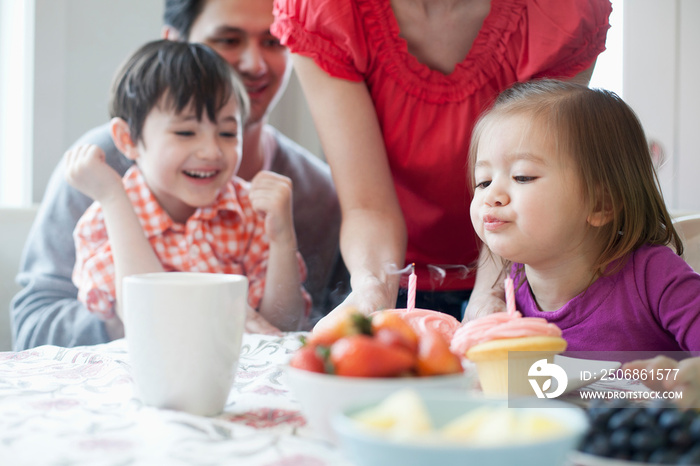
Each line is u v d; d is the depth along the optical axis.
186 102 1.67
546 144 0.85
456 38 1.25
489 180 0.90
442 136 1.25
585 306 0.90
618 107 0.92
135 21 1.92
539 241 0.86
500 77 1.25
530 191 0.85
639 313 0.87
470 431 0.39
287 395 0.65
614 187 0.87
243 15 1.78
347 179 1.16
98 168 1.68
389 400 0.42
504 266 1.04
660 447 0.43
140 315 0.56
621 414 0.46
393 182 1.32
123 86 1.73
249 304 1.79
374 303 0.84
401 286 1.38
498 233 0.88
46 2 1.90
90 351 0.83
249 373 0.75
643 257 0.88
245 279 0.60
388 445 0.36
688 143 2.12
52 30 1.90
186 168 1.71
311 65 1.18
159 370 0.56
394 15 1.22
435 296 1.40
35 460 0.45
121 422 0.54
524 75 1.22
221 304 0.57
